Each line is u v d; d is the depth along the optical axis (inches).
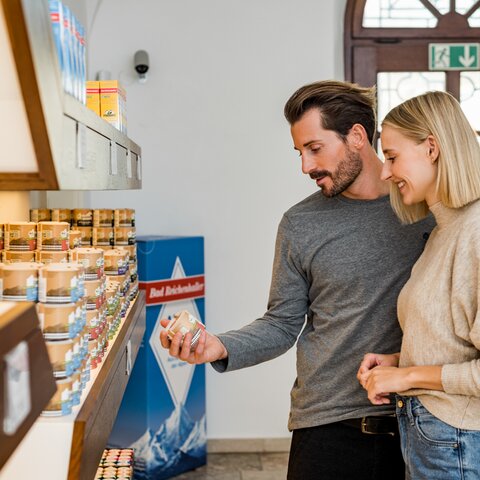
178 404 176.1
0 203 86.7
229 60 189.2
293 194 191.5
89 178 57.3
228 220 191.2
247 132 190.4
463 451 67.9
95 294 71.7
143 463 170.6
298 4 189.0
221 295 191.9
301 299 95.3
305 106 88.7
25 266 58.3
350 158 88.5
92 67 187.9
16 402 36.1
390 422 86.1
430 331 69.6
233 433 192.7
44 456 51.6
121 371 83.0
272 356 94.7
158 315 172.2
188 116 189.8
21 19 40.6
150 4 187.5
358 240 88.7
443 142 69.4
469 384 65.8
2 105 44.3
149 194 190.4
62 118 47.0
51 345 55.0
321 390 89.7
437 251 70.6
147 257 169.5
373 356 80.4
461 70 198.8
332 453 88.7
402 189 74.5
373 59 198.7
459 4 198.2
